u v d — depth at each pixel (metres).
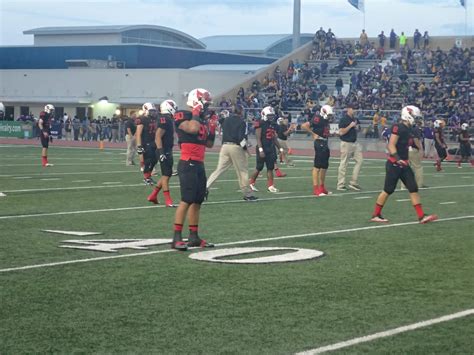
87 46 66.94
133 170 24.34
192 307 7.46
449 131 41.53
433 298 7.93
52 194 17.05
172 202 15.58
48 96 57.44
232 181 20.89
